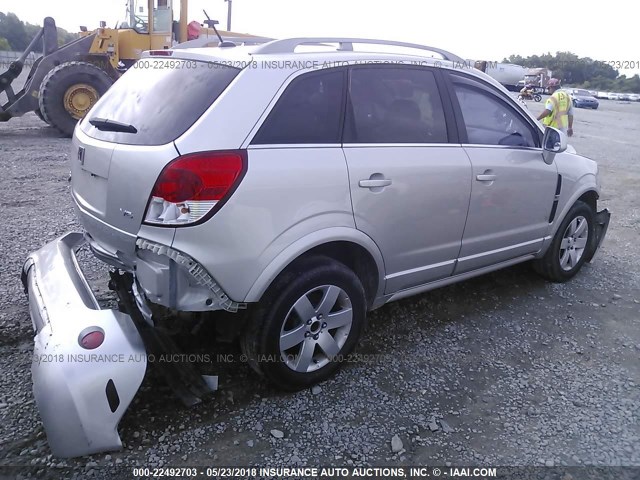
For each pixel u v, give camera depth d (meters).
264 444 2.63
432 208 3.37
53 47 12.12
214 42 3.67
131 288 3.39
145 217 2.58
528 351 3.59
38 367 2.46
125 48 12.21
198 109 2.64
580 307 4.28
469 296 4.38
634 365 3.48
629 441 2.75
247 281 2.68
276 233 2.71
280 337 2.85
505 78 39.78
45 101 10.95
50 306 2.77
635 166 11.30
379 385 3.13
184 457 2.53
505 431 2.80
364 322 3.22
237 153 2.59
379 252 3.19
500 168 3.75
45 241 5.02
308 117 2.89
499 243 3.96
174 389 2.83
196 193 2.50
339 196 2.91
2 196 6.52
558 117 9.18
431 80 3.51
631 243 5.97
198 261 2.54
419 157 3.28
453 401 3.03
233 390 3.02
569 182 4.40
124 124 2.81
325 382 3.14
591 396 3.12
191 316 3.25
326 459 2.56
